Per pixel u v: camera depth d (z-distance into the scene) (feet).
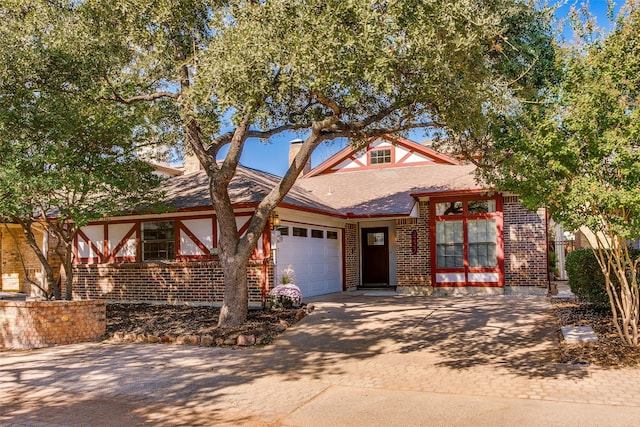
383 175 68.33
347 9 23.53
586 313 36.83
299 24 24.68
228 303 36.50
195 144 36.86
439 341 31.55
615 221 24.99
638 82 25.94
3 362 29.71
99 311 36.42
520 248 52.01
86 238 56.59
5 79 31.86
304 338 33.73
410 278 56.49
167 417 19.76
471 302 46.50
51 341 34.22
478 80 26.89
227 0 33.42
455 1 23.94
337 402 21.04
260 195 46.62
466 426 17.84
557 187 25.77
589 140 24.58
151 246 53.01
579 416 18.37
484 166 31.96
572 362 25.50
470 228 54.08
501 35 28.17
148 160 51.72
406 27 24.04
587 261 36.24
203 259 49.83
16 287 69.41
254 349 31.53
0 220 42.34
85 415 20.21
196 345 33.14
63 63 32.78
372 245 66.85
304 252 53.78
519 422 18.01
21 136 33.17
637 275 33.04
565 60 26.96
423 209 56.54
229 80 25.55
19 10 32.32
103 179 35.01
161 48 32.68
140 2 31.14
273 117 38.22
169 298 51.01
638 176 23.70
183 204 48.21
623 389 21.20
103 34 32.76
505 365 25.67
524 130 27.45
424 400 20.94
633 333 27.68
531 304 43.70
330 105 29.45
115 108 37.45
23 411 20.86
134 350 32.19
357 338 33.27
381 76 23.22
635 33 25.79
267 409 20.40
